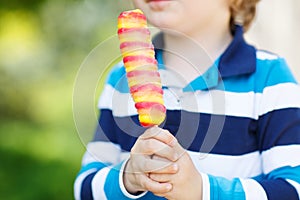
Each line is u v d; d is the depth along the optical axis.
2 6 5.17
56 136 4.59
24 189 4.23
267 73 1.46
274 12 2.92
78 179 1.52
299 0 2.93
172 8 1.38
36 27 5.48
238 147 1.40
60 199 4.24
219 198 1.27
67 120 4.82
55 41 5.66
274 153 1.39
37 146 4.57
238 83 1.45
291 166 1.36
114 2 5.38
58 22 5.60
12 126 4.94
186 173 1.24
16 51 5.56
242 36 1.51
